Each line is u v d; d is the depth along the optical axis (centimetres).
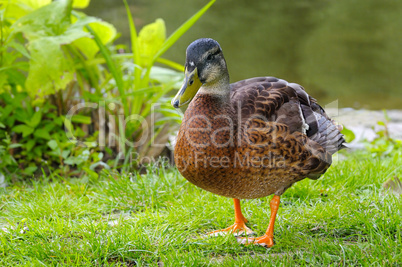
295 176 419
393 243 395
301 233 440
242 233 450
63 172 632
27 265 379
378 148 679
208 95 400
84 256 391
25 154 649
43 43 610
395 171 573
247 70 1248
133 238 419
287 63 1310
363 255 383
